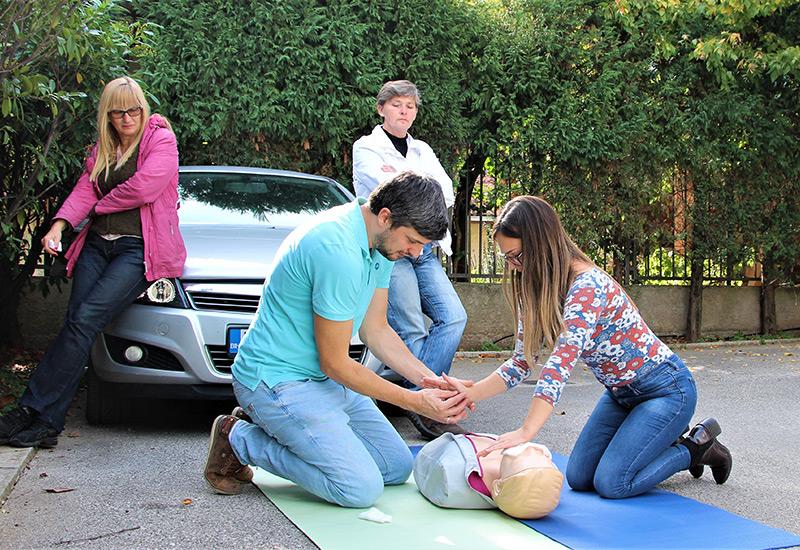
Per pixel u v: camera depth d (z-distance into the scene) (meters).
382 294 4.10
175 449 4.96
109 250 5.18
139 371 5.12
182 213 6.07
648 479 4.01
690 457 4.14
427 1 8.84
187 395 5.12
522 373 3.96
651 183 10.07
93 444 5.07
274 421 3.80
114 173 5.21
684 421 3.99
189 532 3.50
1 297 7.66
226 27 8.14
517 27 9.47
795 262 11.10
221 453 4.01
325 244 3.59
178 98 8.21
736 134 10.40
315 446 3.76
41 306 8.44
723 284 10.94
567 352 3.74
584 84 9.66
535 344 3.81
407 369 4.09
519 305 3.95
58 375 4.89
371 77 8.52
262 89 8.27
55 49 5.52
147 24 7.02
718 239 10.52
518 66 9.40
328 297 3.59
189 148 8.41
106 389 5.47
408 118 5.90
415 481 4.10
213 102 8.14
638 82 9.99
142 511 3.78
